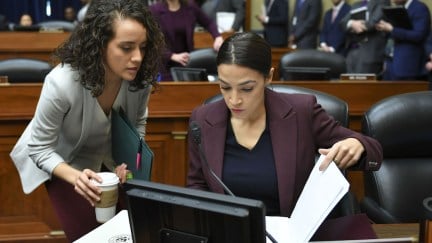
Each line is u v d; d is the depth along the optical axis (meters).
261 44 1.24
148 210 0.90
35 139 1.50
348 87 2.69
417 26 3.97
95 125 1.55
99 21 1.37
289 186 1.33
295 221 1.16
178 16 3.45
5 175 2.34
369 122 1.77
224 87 1.25
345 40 5.23
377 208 1.75
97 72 1.42
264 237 0.83
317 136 1.40
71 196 1.56
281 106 1.39
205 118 1.41
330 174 1.11
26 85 2.27
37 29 5.07
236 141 1.38
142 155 1.38
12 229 2.39
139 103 1.68
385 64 4.50
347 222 1.15
